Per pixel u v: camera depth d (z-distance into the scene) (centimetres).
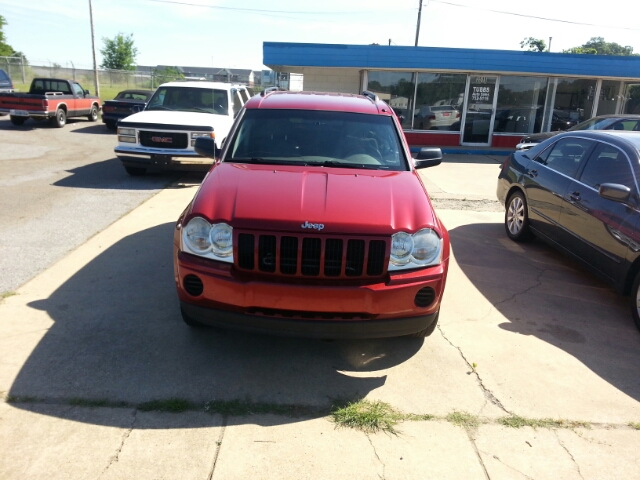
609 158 536
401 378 366
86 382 341
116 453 282
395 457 290
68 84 2033
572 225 557
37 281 494
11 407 313
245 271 337
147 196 863
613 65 1666
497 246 684
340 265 333
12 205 777
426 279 345
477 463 289
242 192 366
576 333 447
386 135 480
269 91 584
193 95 1092
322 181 392
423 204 376
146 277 511
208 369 364
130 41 5059
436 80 1742
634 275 466
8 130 1784
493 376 374
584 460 296
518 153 738
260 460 282
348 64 1634
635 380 380
